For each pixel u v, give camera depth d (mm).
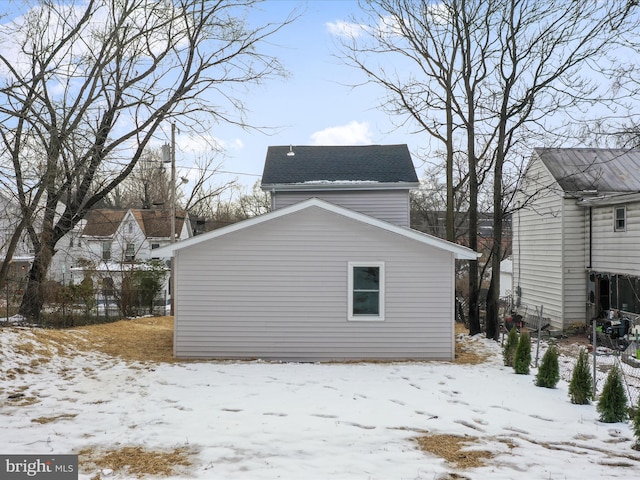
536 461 6020
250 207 56531
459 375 10859
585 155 21328
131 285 21266
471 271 17547
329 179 16625
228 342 12500
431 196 41000
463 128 18484
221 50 15953
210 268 12500
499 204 16625
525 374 11156
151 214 37625
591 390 8805
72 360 11172
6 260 13617
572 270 19531
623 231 17391
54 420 7160
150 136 16031
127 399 8359
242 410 7891
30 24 13180
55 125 10625
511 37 16031
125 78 15117
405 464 5785
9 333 11367
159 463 5660
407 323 12586
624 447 6688
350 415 7730
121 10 14805
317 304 12562
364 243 12555
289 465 5660
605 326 17422
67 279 27266
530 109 16172
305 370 11148
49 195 14195
